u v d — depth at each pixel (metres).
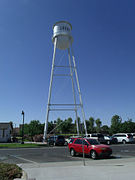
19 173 8.07
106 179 7.31
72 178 7.54
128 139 31.84
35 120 51.78
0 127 43.22
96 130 86.38
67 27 36.66
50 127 68.75
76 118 36.25
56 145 29.03
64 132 79.69
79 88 35.66
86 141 14.48
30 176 7.97
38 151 19.62
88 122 88.75
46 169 9.50
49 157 14.74
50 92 34.25
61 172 8.73
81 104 34.88
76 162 11.92
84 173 8.45
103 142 28.17
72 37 36.34
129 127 58.44
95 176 7.84
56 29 36.34
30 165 11.04
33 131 49.50
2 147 24.91
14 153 17.81
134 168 9.55
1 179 7.06
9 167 8.71
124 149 21.00
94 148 13.53
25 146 25.78
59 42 36.31
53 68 35.00
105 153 13.31
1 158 14.34
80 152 14.59
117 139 32.94
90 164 11.07
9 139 45.41
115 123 65.88
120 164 10.90
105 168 9.59
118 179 7.29
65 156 15.30
